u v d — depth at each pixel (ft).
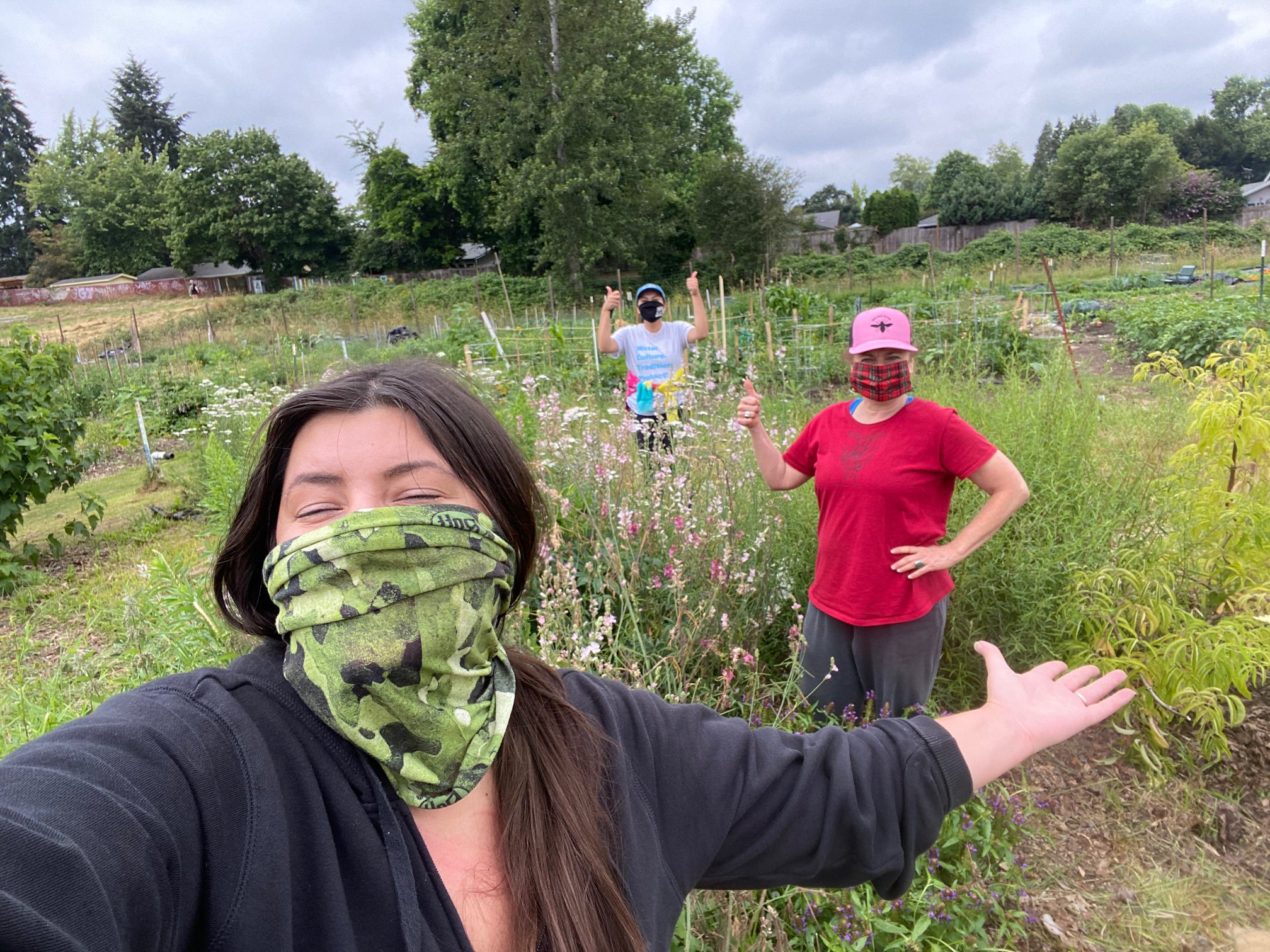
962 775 3.27
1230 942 8.03
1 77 244.01
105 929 1.82
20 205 241.76
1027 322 31.81
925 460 8.41
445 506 2.69
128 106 241.35
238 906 2.16
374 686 2.44
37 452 19.94
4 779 2.00
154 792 2.12
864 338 8.36
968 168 192.65
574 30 104.32
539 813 2.76
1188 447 11.14
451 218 145.59
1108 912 8.36
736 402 17.66
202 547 17.89
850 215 252.62
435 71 112.98
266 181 162.50
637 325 17.85
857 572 8.68
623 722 3.24
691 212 128.98
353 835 2.41
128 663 10.75
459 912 2.58
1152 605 10.29
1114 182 170.50
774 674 10.96
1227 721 10.68
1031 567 10.85
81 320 141.49
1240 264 96.37
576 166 104.58
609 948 2.67
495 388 22.11
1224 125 287.69
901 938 7.36
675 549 10.08
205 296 160.35
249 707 2.52
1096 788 10.06
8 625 15.46
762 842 3.20
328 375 3.04
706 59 161.79
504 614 3.14
